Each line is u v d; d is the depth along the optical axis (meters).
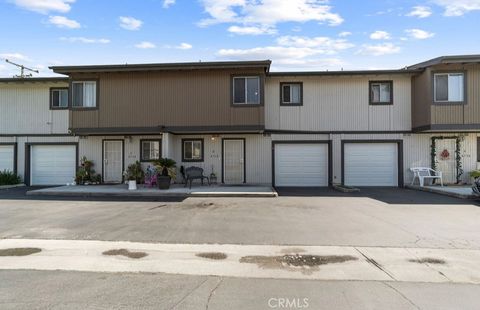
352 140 17.25
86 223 8.74
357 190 14.96
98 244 6.88
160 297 4.36
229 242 7.04
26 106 18.41
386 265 5.65
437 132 16.98
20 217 9.50
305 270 5.43
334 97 17.38
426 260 5.90
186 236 7.50
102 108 16.20
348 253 6.29
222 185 16.64
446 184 16.73
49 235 7.58
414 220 9.05
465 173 16.94
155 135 17.81
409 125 17.17
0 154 18.53
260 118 15.65
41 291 4.54
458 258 6.00
